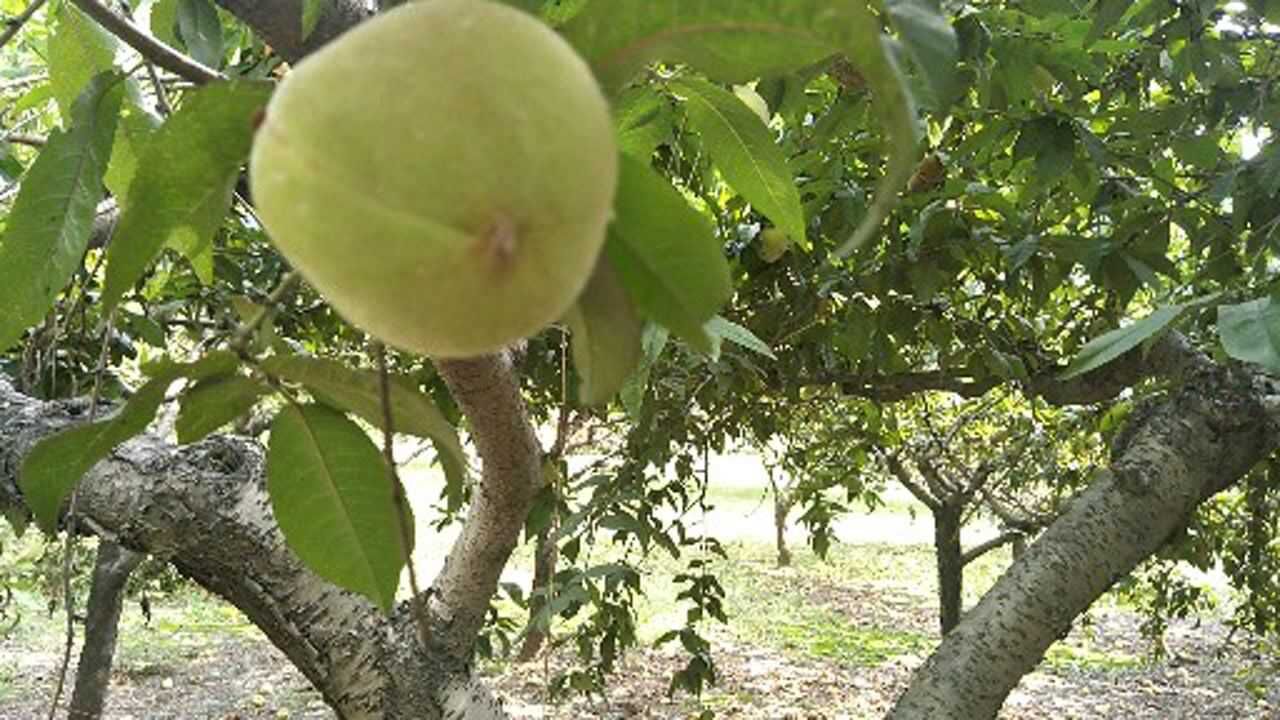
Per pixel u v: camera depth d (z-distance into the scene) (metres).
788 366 4.14
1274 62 3.00
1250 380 3.18
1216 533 5.89
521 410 1.81
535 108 0.72
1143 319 1.94
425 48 0.73
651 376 3.40
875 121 3.09
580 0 1.17
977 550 7.09
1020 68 2.64
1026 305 4.10
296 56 1.44
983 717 2.82
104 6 1.25
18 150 3.69
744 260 3.64
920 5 0.88
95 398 1.45
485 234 0.71
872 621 12.13
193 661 9.78
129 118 1.47
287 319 3.83
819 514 5.33
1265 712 8.98
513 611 10.68
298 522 1.24
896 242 3.47
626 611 3.75
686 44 0.90
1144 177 3.30
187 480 2.15
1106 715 8.95
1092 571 2.96
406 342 0.79
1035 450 6.52
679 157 2.71
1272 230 2.55
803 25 0.86
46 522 1.22
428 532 12.73
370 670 2.17
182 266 3.39
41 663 9.18
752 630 11.43
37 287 1.22
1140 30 3.01
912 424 7.56
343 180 0.71
